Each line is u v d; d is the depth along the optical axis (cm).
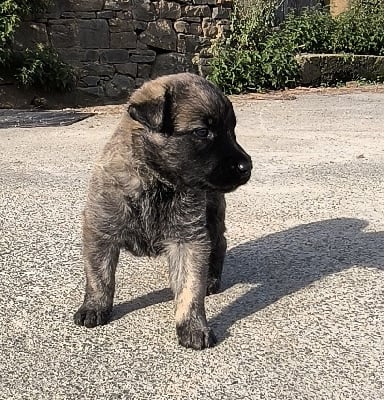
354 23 273
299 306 64
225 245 69
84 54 229
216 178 57
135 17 234
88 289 60
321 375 52
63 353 55
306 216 93
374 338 58
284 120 177
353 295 66
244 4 248
